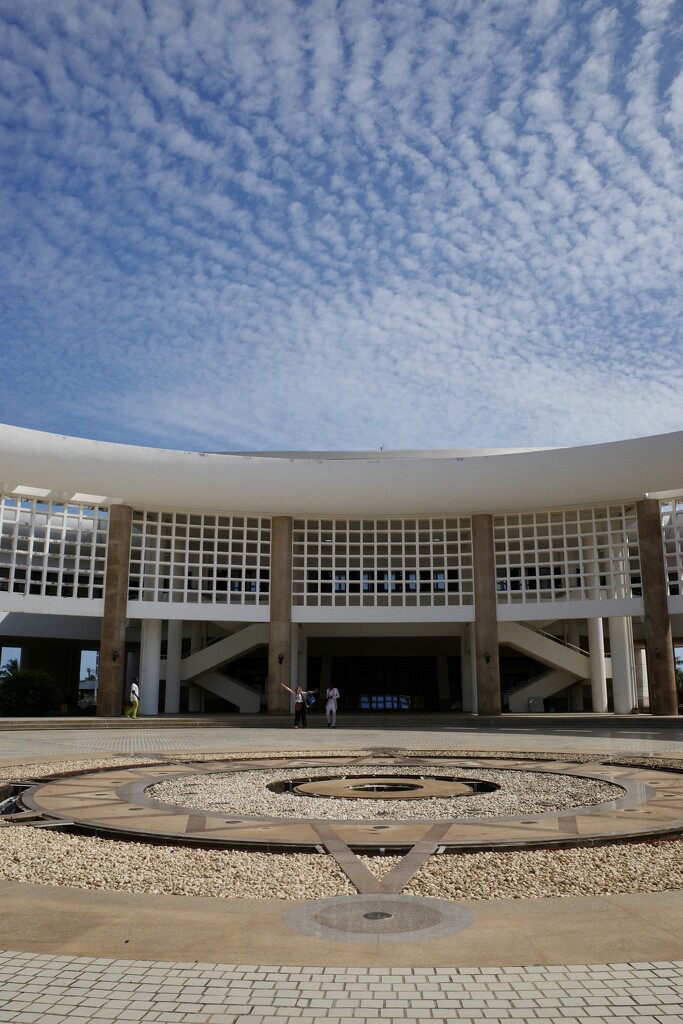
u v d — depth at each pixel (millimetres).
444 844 5980
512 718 24391
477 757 13391
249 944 3900
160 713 30469
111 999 3273
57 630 33219
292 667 27812
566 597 27438
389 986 3396
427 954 3766
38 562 32719
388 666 37781
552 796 8867
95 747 16078
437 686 37125
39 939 3975
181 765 12227
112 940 3961
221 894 4848
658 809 7613
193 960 3699
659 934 4031
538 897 4727
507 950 3814
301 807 8219
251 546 34719
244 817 7277
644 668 36312
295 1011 3170
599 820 7023
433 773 11047
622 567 27156
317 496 27562
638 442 25438
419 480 27281
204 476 26812
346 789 9578
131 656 37812
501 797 8859
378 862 5629
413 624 31578
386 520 29469
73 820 7133
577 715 26812
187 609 27031
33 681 26922
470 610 27422
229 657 30141
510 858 5719
